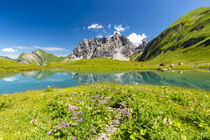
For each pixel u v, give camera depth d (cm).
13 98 1797
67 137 542
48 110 991
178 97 1402
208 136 506
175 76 5866
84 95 1708
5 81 4894
